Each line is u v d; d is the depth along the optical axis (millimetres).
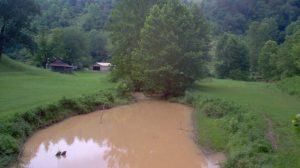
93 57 133250
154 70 47781
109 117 34906
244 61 93250
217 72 94375
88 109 36281
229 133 25844
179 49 47625
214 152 23406
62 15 152250
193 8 55688
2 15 64625
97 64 116188
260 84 67875
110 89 45625
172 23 48281
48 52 103688
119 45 55094
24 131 25219
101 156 23047
